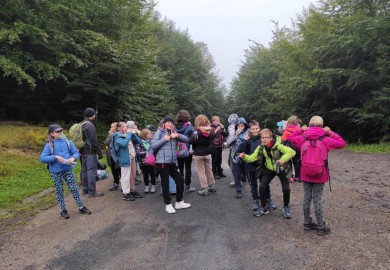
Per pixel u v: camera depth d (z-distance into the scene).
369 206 5.75
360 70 16.19
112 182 9.20
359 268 3.66
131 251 4.39
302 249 4.20
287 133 6.97
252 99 38.91
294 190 7.16
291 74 22.20
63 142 5.94
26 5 13.12
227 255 4.12
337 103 19.97
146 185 7.63
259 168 5.49
